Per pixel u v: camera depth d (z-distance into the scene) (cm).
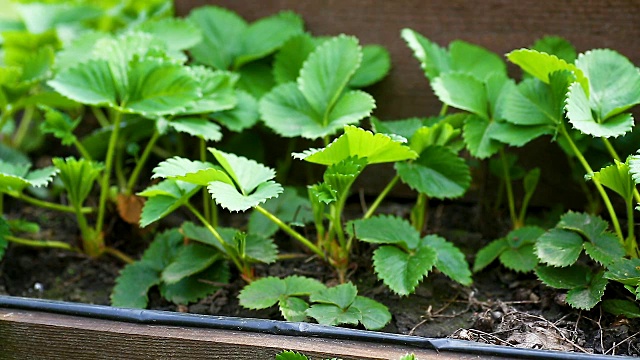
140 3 183
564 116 150
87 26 182
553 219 162
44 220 170
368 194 170
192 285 154
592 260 152
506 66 164
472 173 165
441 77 156
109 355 141
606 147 156
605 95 148
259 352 138
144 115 156
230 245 152
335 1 168
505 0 163
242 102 162
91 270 162
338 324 145
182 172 144
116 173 171
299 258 158
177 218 167
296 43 166
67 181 157
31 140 179
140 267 156
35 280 161
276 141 171
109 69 156
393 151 144
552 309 148
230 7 172
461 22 165
